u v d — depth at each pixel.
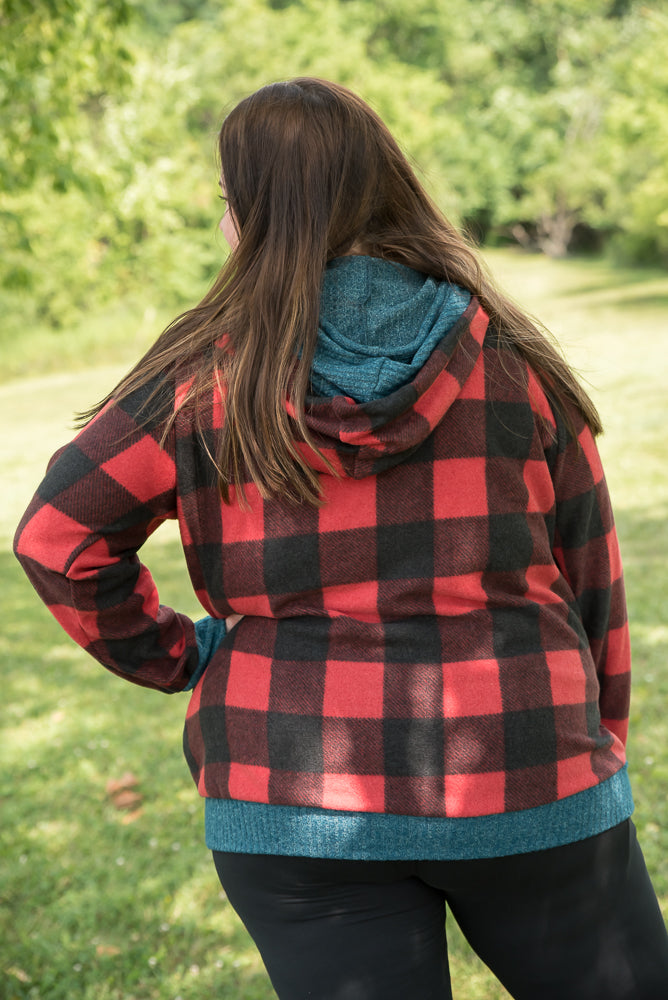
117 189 10.25
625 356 14.12
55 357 22.06
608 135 25.22
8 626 5.74
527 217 38.44
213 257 24.91
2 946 2.51
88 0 6.77
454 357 1.14
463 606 1.14
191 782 3.40
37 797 3.37
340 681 1.12
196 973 2.35
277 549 1.15
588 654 1.24
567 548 1.32
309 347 1.11
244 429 1.12
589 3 39.28
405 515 1.14
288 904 1.14
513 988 1.21
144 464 1.17
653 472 7.84
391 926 1.13
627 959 1.17
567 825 1.12
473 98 40.53
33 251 8.73
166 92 23.72
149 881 2.77
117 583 1.23
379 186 1.20
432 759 1.09
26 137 7.40
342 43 31.14
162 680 1.31
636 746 3.23
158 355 1.19
